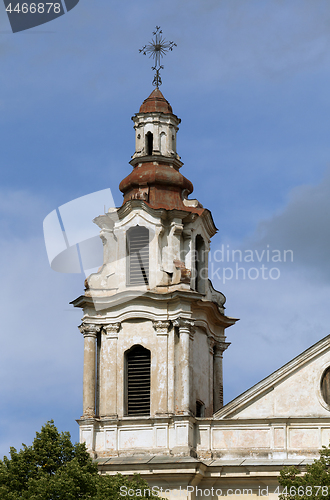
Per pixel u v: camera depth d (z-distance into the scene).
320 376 58.25
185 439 57.53
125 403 59.53
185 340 59.41
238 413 58.56
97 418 59.38
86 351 60.44
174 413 58.44
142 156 64.38
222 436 58.34
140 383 59.78
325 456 55.56
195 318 60.91
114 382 59.75
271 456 57.47
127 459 57.59
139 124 65.31
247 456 57.72
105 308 60.75
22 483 50.75
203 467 56.81
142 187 63.50
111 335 60.53
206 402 61.44
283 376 58.56
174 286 60.34
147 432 58.53
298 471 52.97
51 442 52.47
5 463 51.62
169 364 59.28
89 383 59.84
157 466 56.34
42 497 48.84
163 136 65.06
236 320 64.31
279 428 57.84
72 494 49.00
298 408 58.00
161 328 59.94
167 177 63.47
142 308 60.28
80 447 53.00
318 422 57.62
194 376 60.47
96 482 50.78
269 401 58.41
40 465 51.81
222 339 64.31
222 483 57.25
